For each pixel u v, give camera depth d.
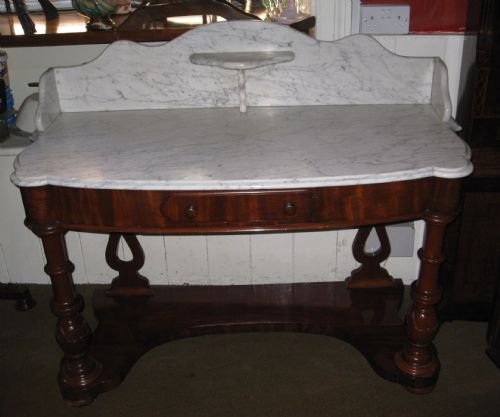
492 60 1.45
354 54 1.58
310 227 1.29
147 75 1.62
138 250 1.90
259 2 1.95
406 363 1.59
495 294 1.69
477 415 1.52
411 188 1.28
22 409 1.60
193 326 1.80
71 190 1.28
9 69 1.89
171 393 1.64
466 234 1.67
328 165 1.26
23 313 2.02
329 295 1.93
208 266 2.05
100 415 1.57
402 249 1.97
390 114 1.56
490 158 1.56
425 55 1.73
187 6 1.78
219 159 1.31
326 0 1.69
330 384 1.66
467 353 1.75
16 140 1.86
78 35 1.79
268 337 1.88
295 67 1.61
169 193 1.25
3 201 1.95
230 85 1.64
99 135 1.48
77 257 2.08
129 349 1.72
